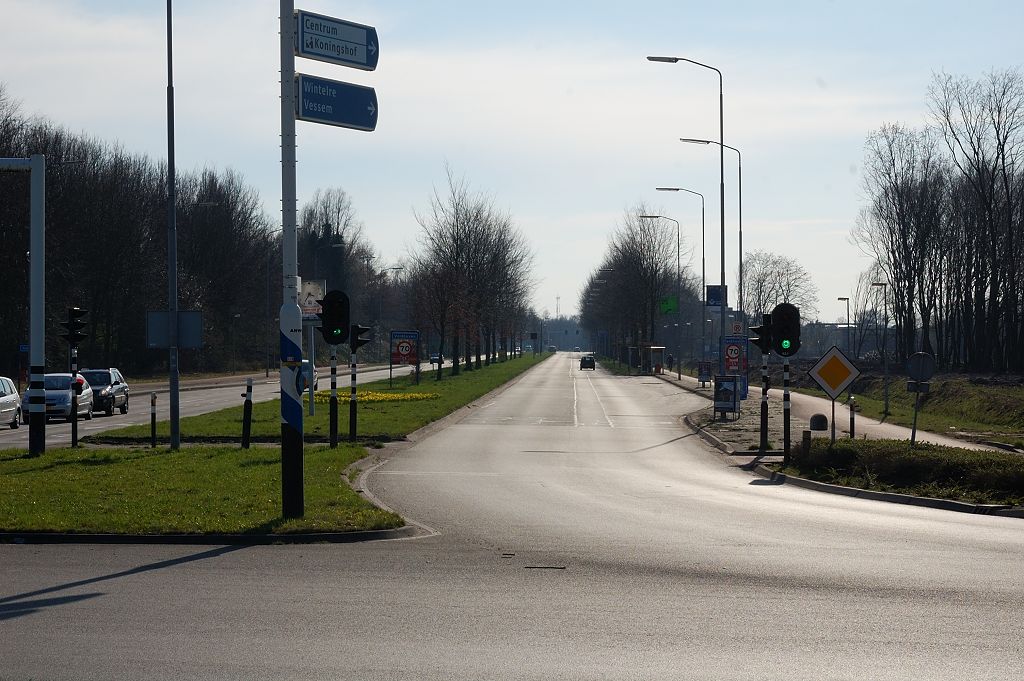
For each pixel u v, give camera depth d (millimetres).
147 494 15688
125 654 7324
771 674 6887
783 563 11117
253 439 26938
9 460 20641
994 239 66062
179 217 97375
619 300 99812
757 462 23031
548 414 40969
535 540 12688
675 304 90938
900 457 18609
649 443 28578
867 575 10438
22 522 13070
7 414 32875
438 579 10227
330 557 11492
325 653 7387
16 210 58812
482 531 13430
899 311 77562
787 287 115250
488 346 104562
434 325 72812
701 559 11359
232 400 50594
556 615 8641
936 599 9305
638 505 16109
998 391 41906
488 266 84812
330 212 127000
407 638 7836
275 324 105312
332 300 17781
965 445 27375
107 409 38906
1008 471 16562
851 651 7488
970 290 73688
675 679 6773
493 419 37969
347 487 16766
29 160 22141
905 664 7137
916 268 75000
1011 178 67938
